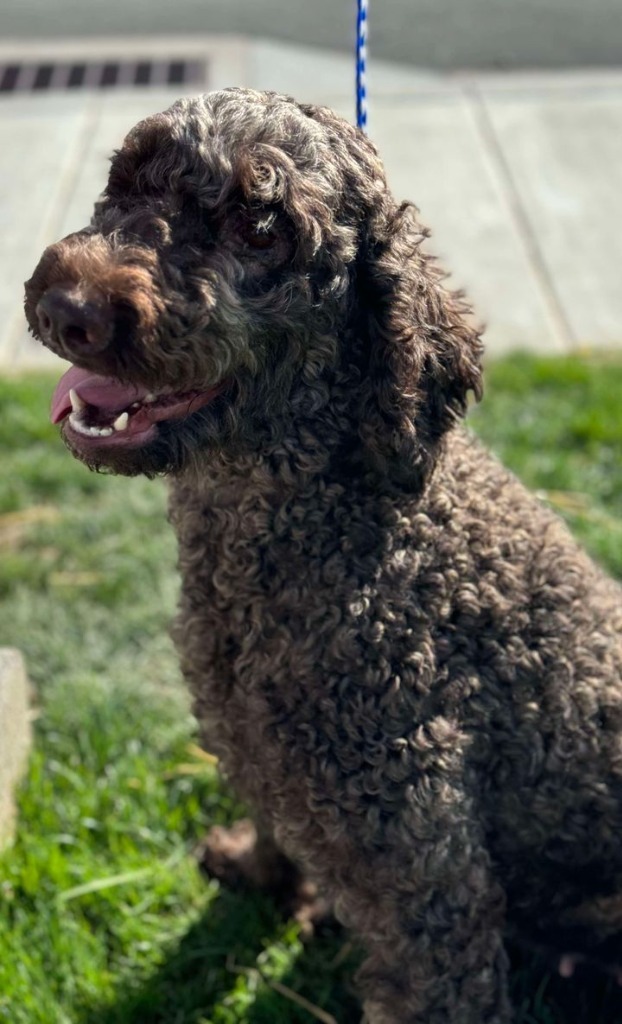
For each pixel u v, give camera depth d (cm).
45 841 131
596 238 245
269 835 126
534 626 109
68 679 148
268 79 317
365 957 122
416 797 106
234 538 108
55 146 277
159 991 122
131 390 101
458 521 108
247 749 112
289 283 101
